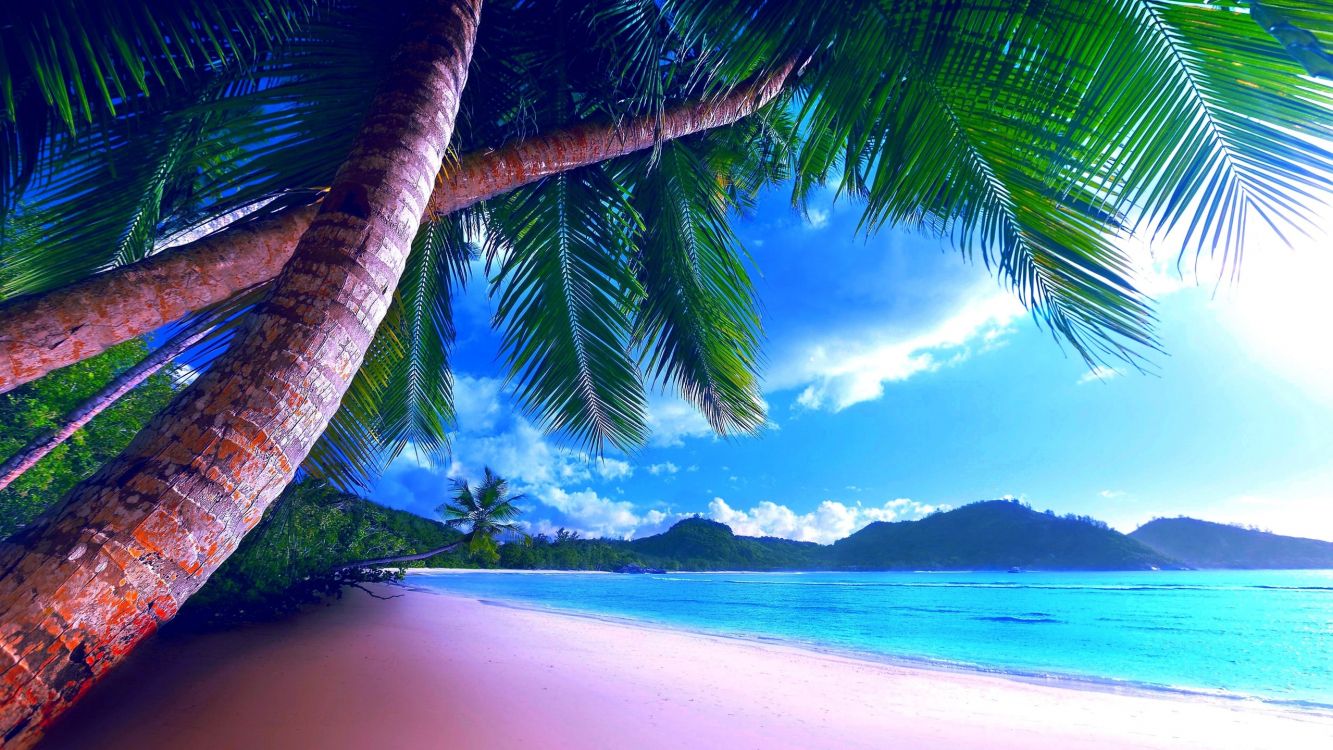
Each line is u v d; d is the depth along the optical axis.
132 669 5.54
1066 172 2.96
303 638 7.93
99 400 3.45
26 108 2.94
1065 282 3.34
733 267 5.73
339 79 3.46
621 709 4.95
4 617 0.86
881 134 3.50
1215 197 2.46
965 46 2.96
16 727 0.80
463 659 7.07
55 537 0.96
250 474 1.15
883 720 5.10
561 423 5.86
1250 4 1.35
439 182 3.33
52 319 1.76
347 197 1.71
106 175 3.39
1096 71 2.63
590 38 4.24
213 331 2.90
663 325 6.22
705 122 4.18
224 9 2.75
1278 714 6.07
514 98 4.20
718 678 6.89
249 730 3.95
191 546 1.03
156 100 3.24
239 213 3.21
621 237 5.22
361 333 1.50
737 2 3.21
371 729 4.02
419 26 2.32
